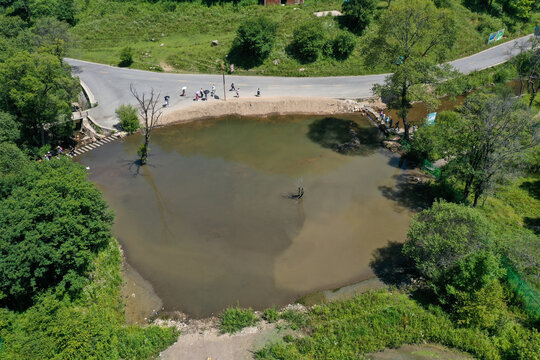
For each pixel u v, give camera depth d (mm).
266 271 34438
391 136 55625
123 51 73875
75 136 56812
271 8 87625
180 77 70875
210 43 79125
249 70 72938
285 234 38562
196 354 27031
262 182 46406
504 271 29578
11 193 34469
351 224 39875
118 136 56094
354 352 26562
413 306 29781
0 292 27469
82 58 77938
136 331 28406
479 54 80812
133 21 87688
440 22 47781
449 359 26125
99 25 86812
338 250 36719
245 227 39438
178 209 42062
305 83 69500
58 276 30969
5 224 29484
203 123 60281
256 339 28141
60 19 87000
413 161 50594
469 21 87500
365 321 28641
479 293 27766
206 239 38031
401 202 43094
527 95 63750
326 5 89000
